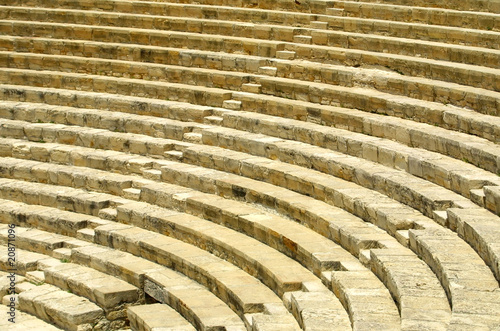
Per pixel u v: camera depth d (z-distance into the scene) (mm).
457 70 21141
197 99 25641
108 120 25594
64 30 30172
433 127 19969
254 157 21938
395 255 15086
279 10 28125
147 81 27234
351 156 20375
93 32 29703
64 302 18781
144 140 24188
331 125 22141
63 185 23969
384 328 12320
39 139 25922
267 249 17984
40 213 22688
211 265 18094
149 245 19516
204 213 20297
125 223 21406
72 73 28844
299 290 15969
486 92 19844
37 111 26859
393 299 13727
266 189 20062
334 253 16469
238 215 19234
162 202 21531
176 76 27078
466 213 15328
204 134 23453
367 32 25203
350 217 17719
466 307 11734
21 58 29625
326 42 25531
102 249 20594
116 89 27422
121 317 18562
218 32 28109
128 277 19000
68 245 21406
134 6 30391
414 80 21844
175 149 23781
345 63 24266
